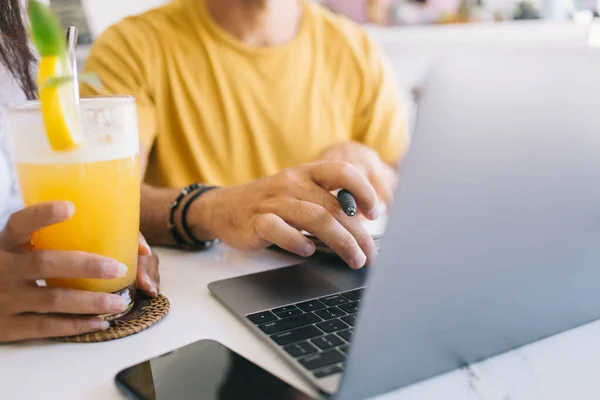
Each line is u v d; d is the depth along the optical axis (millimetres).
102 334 445
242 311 479
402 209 281
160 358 395
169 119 1146
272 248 696
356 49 1280
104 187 438
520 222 326
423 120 271
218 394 348
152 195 773
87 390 375
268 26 1208
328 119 1247
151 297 518
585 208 351
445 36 1819
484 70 285
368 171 925
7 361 418
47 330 438
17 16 708
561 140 319
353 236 566
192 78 1158
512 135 301
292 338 419
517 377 374
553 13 2012
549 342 420
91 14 1698
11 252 443
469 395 352
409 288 305
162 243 726
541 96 303
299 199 598
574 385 366
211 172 1151
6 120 438
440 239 300
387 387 344
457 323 348
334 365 372
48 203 412
